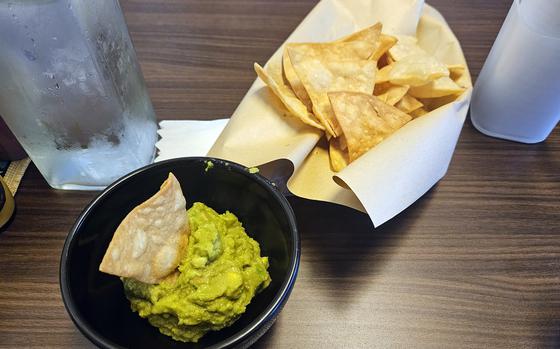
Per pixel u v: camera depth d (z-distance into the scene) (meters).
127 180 0.24
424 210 0.30
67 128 0.27
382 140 0.28
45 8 0.21
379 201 0.25
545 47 0.29
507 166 0.33
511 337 0.25
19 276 0.27
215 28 0.43
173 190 0.22
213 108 0.36
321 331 0.25
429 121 0.28
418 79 0.29
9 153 0.32
